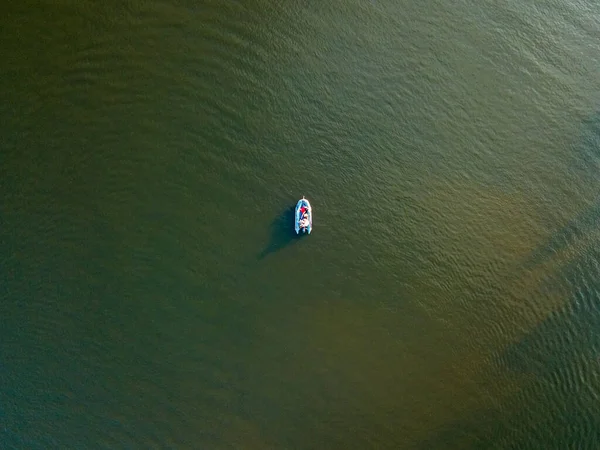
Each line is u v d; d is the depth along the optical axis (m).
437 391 57.91
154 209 58.41
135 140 59.31
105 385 55.41
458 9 67.25
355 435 56.25
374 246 59.78
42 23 60.41
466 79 65.06
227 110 60.97
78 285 56.53
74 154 58.38
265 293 58.12
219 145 60.16
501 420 57.97
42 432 53.97
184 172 59.31
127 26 61.50
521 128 64.44
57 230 57.00
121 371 55.78
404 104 63.44
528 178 63.12
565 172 63.69
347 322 58.34
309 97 62.28
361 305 58.78
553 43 67.50
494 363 59.12
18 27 60.03
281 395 56.50
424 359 58.44
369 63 64.06
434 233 60.72
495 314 59.97
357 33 64.75
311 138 61.28
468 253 60.69
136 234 57.91
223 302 57.66
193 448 54.88
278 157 60.50
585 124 65.31
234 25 63.00
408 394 57.56
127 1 61.94
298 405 56.41
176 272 57.78
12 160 57.47
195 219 58.66
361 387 57.28
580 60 67.31
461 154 63.00
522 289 60.56
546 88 65.94
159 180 58.91
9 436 53.56
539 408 58.38
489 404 58.19
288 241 58.97
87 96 59.62
